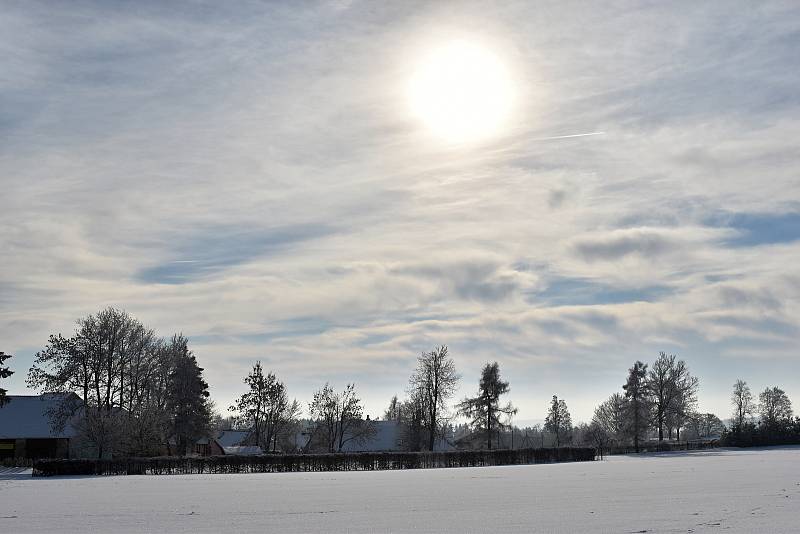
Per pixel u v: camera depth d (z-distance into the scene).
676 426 118.75
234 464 65.88
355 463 70.75
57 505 30.58
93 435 72.44
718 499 28.31
